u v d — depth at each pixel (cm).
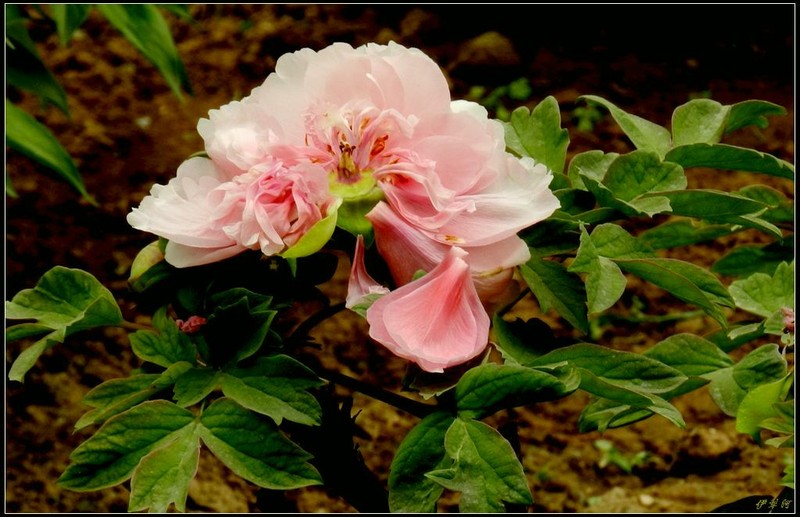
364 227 146
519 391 142
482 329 143
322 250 151
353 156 146
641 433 250
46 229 306
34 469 238
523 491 140
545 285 148
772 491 227
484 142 146
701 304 150
